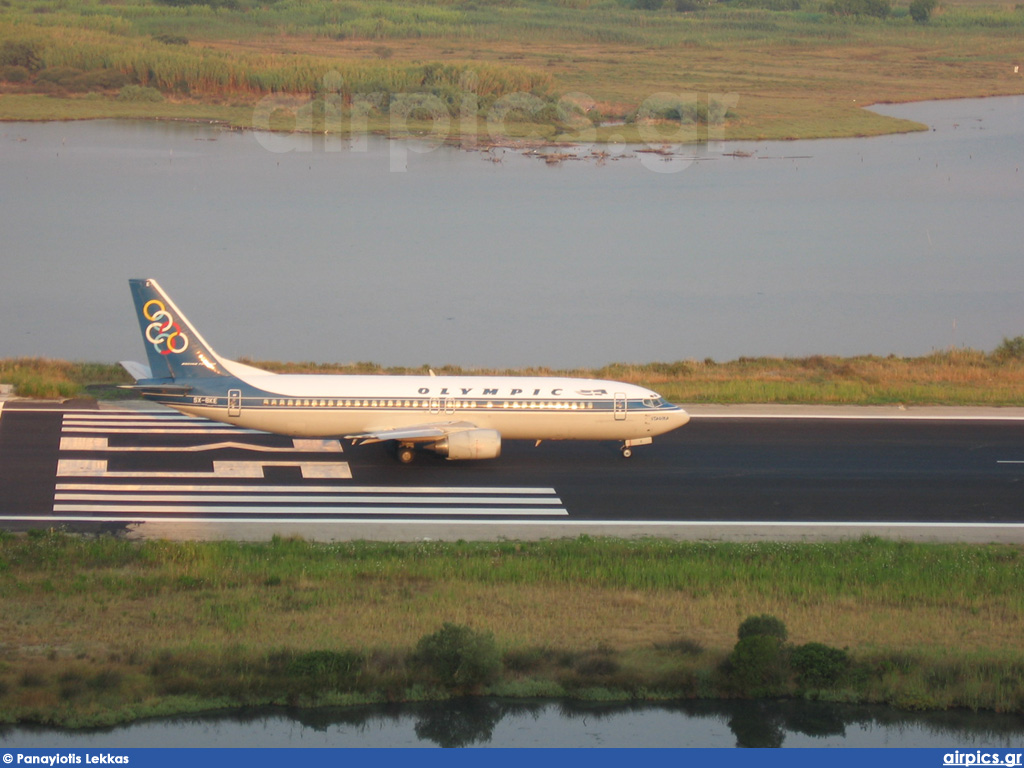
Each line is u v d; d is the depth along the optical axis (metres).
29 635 161.25
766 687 156.25
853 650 165.25
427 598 178.75
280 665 154.75
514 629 168.62
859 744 146.75
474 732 147.75
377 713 150.38
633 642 166.12
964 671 159.00
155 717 146.12
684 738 146.88
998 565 198.50
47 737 142.38
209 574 185.12
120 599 175.25
